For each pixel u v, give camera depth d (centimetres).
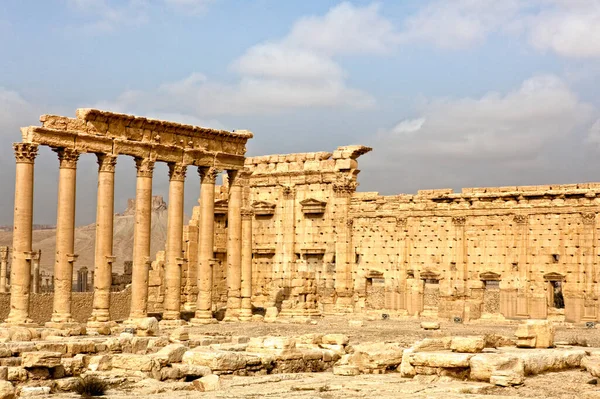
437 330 7938
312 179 10744
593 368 5050
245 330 8094
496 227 9656
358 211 10462
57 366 5281
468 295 9738
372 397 4581
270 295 10894
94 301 8025
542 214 9431
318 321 9125
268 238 11000
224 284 10975
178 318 8706
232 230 9356
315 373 5681
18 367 5138
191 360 5553
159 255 10131
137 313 8319
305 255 10781
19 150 7569
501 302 9569
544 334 5691
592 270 9156
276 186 10975
